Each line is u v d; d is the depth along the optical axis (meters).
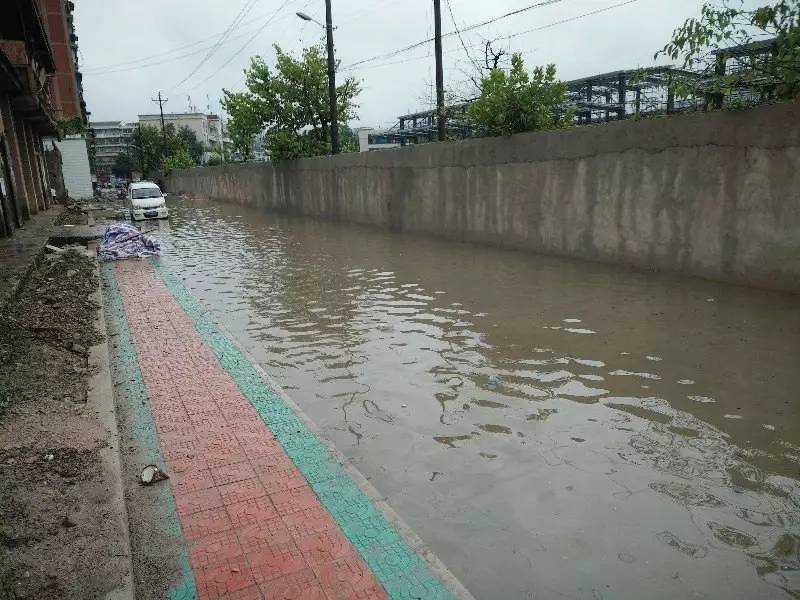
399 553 2.92
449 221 13.58
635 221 9.06
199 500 3.38
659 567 2.89
